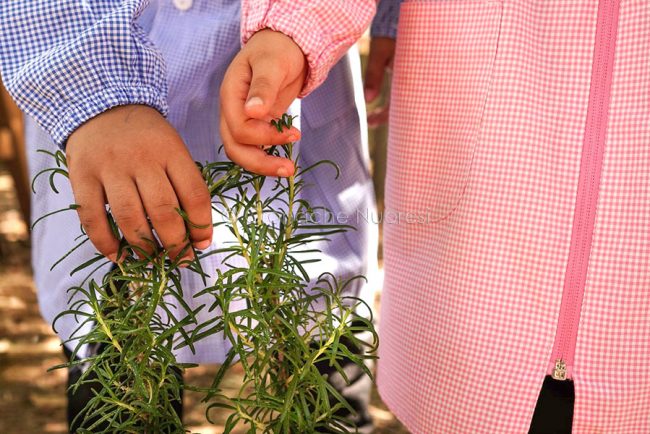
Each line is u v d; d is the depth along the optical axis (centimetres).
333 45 94
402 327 116
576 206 99
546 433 110
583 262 99
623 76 97
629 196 98
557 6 99
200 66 124
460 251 105
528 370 102
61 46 87
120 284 115
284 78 86
